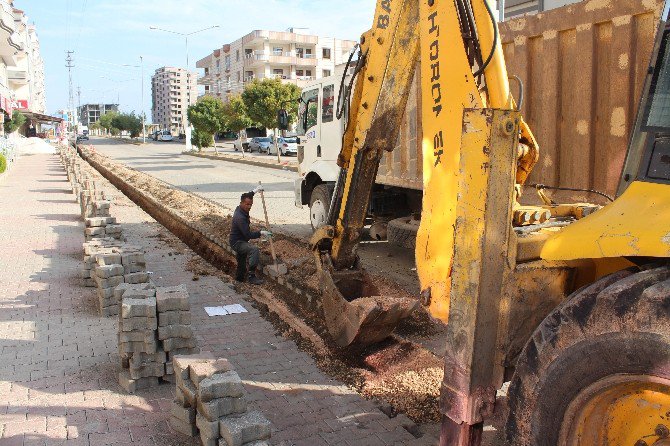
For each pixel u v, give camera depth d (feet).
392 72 15.15
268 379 16.75
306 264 28.32
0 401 14.48
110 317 20.86
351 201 16.96
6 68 162.61
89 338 18.76
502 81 11.30
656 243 7.89
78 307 21.94
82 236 36.40
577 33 17.25
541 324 9.13
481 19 11.17
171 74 457.27
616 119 16.24
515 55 19.57
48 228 39.19
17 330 19.42
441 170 11.85
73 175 65.92
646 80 9.81
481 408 10.24
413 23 14.70
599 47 16.74
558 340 8.75
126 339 15.17
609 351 8.05
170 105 460.14
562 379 8.68
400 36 14.75
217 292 24.99
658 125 9.30
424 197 12.30
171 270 28.50
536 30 18.66
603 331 8.12
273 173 90.22
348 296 18.28
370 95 15.56
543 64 18.63
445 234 11.73
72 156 100.53
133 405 14.49
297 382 16.57
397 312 16.89
